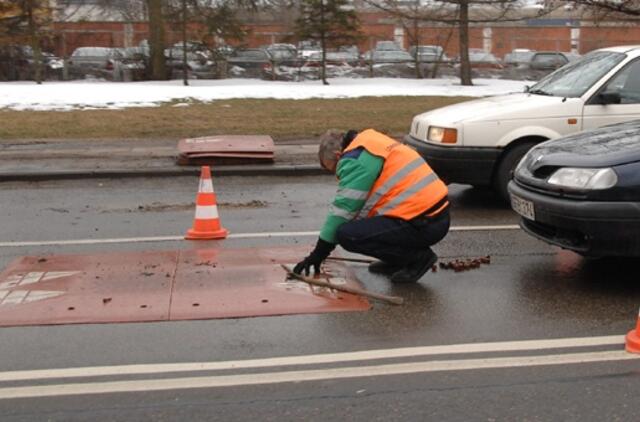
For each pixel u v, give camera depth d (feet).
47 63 88.07
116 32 98.78
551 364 13.83
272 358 14.14
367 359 14.07
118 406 12.29
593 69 28.50
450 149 27.17
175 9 84.94
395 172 18.20
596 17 72.74
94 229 25.09
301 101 64.08
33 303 17.01
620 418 11.83
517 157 27.25
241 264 20.15
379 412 12.03
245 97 66.23
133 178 35.50
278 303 17.01
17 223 26.16
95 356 14.26
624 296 17.80
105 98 62.85
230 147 37.96
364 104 61.98
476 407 12.19
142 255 21.25
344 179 17.97
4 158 38.73
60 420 11.84
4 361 14.05
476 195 30.99
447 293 18.01
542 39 116.57
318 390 12.82
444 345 14.73
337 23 86.63
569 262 20.74
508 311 16.72
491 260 20.98
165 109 57.41
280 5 93.71
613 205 17.22
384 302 17.25
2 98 61.21
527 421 11.74
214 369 13.66
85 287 18.13
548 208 18.22
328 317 16.28
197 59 89.40
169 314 16.34
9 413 12.07
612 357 14.15
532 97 28.84
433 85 82.17
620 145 18.53
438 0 81.30
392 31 110.93
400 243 18.34
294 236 23.81
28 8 81.00
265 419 11.82
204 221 23.62
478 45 117.80
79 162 37.70
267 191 32.48
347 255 21.30
